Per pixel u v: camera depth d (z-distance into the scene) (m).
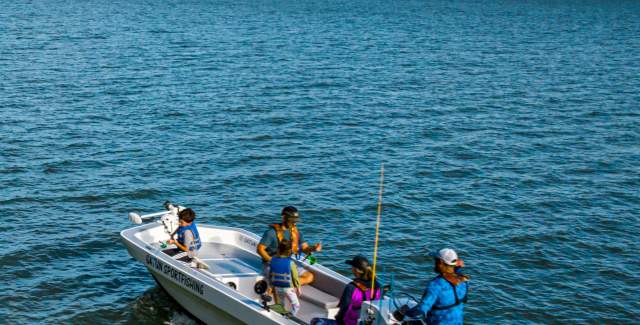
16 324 16.88
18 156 29.88
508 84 53.31
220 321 15.86
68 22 88.69
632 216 25.80
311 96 45.59
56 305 17.88
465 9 154.38
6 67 51.41
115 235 22.44
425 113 41.78
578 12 153.00
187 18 103.25
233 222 24.12
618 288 20.17
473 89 50.56
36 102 40.31
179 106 40.84
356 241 22.69
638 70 63.19
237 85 48.31
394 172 29.98
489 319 18.23
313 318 14.02
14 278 19.19
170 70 53.41
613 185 29.28
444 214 25.33
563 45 84.00
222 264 17.33
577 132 38.16
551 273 20.95
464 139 35.88
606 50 79.56
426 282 20.12
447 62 65.06
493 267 21.16
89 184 26.95
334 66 59.28
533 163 32.06
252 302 14.71
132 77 49.66
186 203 25.61
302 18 112.56
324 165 30.62
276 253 15.21
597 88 52.66
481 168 31.02
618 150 34.69
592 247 22.91
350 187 27.88
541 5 178.50
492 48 78.50
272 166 30.20
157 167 29.41
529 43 85.25
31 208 24.28
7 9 103.75
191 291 16.00
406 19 119.62
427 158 32.25
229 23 97.75
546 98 47.84
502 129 38.38
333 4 155.50
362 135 36.00
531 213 25.73
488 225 24.39
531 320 18.27
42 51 60.53
